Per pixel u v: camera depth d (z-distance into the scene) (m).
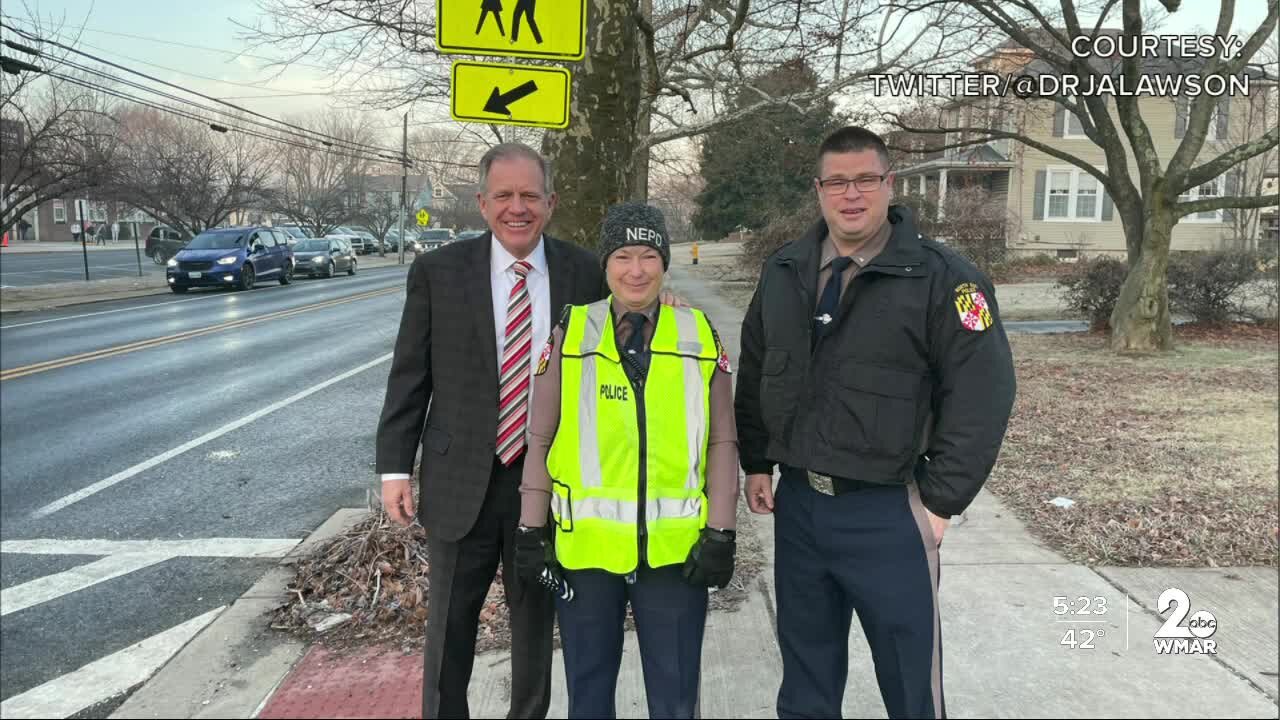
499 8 3.65
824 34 10.15
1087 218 30.20
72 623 3.93
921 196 25.81
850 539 2.45
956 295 2.33
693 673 2.35
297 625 3.69
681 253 39.88
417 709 3.00
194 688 3.20
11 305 19.23
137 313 18.09
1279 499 5.18
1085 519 4.92
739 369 2.79
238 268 24.03
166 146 42.38
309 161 53.44
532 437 2.41
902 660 2.44
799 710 2.69
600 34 3.92
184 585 4.36
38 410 8.61
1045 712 2.95
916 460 2.45
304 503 5.70
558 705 3.05
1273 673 3.17
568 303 2.68
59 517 5.41
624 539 2.26
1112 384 9.35
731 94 12.80
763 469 2.75
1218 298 14.34
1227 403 8.25
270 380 10.38
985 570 4.20
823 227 2.61
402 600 3.77
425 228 58.25
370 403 9.02
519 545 2.38
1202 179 11.48
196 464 6.65
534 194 2.58
